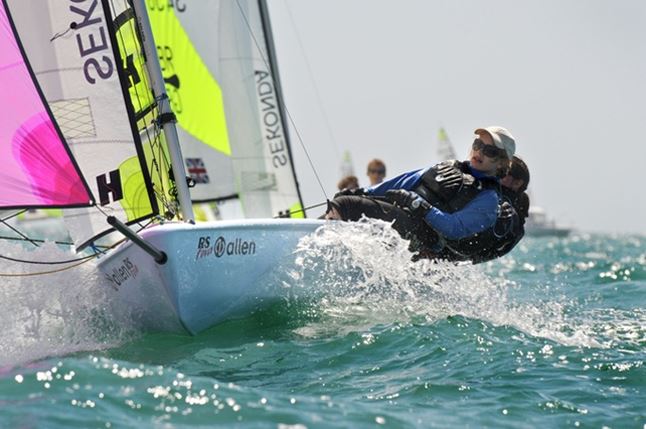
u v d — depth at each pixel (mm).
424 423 16812
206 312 23141
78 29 23297
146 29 24547
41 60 23453
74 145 23500
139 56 24578
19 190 22219
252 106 41125
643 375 20156
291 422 16203
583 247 101875
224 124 40562
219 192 40469
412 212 25906
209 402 16891
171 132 24484
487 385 19422
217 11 40250
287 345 22344
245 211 41375
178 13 39219
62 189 22234
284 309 24953
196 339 23234
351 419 16641
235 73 40688
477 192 25969
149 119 24719
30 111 21984
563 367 20750
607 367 20734
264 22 41688
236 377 19906
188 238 22047
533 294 33406
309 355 21531
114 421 15859
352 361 21078
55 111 23469
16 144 22078
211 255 22609
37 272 23656
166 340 23297
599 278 40406
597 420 17500
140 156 23406
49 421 15742
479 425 16969
